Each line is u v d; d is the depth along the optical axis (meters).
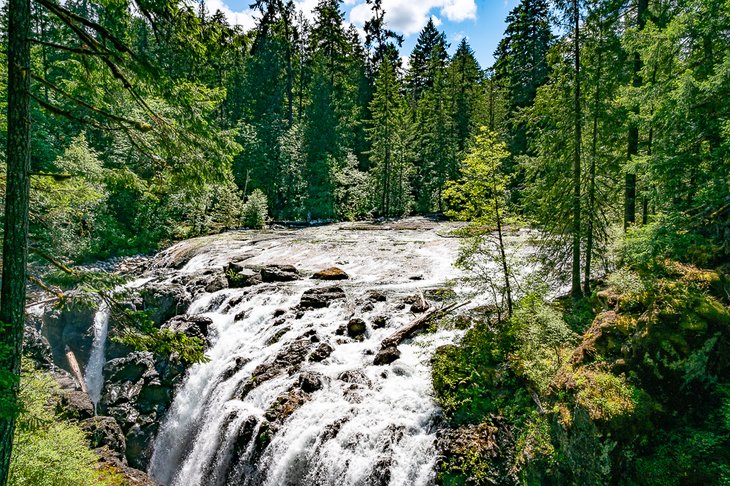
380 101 45.91
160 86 6.53
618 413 7.22
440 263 22.73
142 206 35.75
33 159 28.67
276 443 10.09
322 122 49.09
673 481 6.53
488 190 12.16
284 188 46.94
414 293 16.81
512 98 42.34
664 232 8.92
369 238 31.28
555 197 14.09
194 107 6.92
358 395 10.55
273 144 49.25
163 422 13.88
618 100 13.41
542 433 8.29
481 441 8.69
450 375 10.44
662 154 9.37
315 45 62.38
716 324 7.58
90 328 18.88
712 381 7.27
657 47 11.10
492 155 11.72
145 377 14.65
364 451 9.19
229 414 11.56
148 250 34.16
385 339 12.59
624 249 9.98
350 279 20.62
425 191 48.06
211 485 11.18
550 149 14.30
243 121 52.62
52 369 15.59
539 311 10.73
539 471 7.97
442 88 53.66
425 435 9.30
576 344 9.75
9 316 6.11
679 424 7.13
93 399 17.19
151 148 7.39
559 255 14.48
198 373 14.38
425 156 49.78
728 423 6.58
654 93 10.19
